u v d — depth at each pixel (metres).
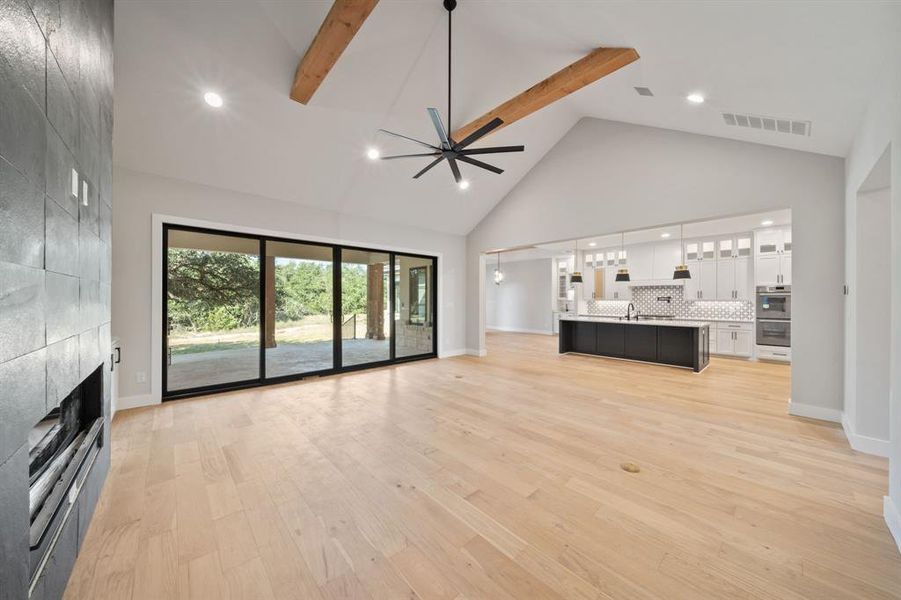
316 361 5.73
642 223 4.61
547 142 5.51
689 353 5.86
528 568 1.48
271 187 4.39
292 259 5.17
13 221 0.89
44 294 1.09
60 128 1.23
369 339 5.95
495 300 12.55
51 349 1.14
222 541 1.65
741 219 5.85
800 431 3.01
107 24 1.95
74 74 1.38
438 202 5.87
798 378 3.42
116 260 3.51
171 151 3.55
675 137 4.31
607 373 5.38
